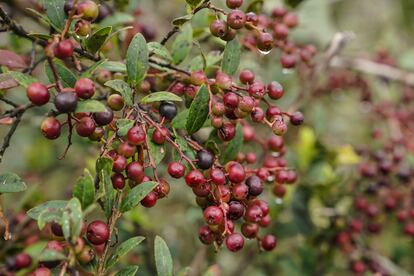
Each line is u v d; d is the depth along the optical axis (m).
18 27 0.39
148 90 0.39
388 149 0.56
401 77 0.61
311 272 0.54
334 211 0.54
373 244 0.59
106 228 0.33
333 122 0.70
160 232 0.55
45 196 0.53
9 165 0.63
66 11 0.37
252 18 0.39
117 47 0.44
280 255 0.54
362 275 0.53
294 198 0.53
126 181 0.36
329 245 0.54
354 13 0.82
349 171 0.56
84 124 0.34
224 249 0.55
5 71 0.39
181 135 0.38
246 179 0.36
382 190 0.55
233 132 0.37
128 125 0.35
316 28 0.63
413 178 0.54
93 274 0.34
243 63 0.49
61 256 0.32
